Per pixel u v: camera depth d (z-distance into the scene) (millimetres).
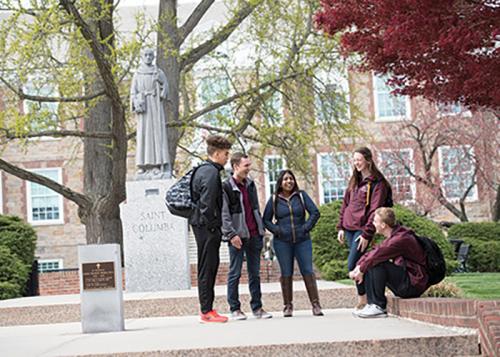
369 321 9773
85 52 25438
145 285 18172
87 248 10680
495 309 7316
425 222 20516
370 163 10773
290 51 26891
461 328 7844
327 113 27234
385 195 10719
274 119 27375
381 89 40531
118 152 24594
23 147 24047
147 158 18797
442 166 37219
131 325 11805
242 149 26625
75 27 23469
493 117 34938
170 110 26859
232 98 27156
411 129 38125
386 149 38094
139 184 18391
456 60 10984
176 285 18141
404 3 10359
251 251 11641
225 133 26922
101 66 21516
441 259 10211
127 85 27281
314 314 11688
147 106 18938
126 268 18234
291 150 27500
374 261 10172
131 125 30203
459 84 11234
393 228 10328
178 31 27391
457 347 7426
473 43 10039
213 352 7484
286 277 11805
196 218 10578
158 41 27297
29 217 42500
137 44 22391
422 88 12211
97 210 26344
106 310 10641
